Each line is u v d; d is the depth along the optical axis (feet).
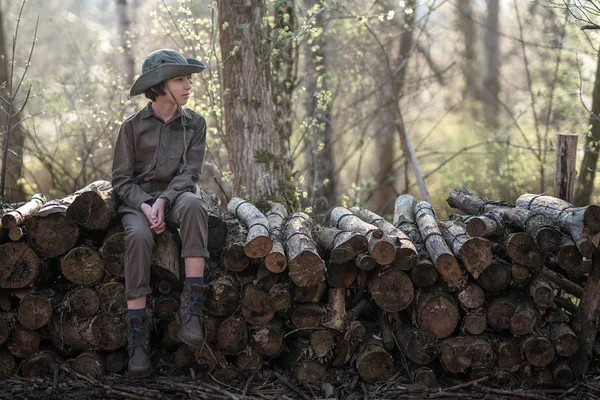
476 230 11.59
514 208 12.64
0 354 12.05
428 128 38.93
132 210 11.60
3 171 14.55
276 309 11.84
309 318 12.07
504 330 12.36
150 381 11.93
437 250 11.56
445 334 11.97
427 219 12.64
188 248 11.20
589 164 20.33
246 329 12.02
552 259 13.01
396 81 26.76
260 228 11.70
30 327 11.77
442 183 30.42
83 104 24.08
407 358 12.39
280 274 12.01
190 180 11.77
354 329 12.07
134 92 11.75
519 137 31.24
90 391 11.59
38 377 11.96
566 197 14.17
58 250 11.60
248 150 17.19
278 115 18.72
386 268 11.81
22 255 11.58
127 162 11.85
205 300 11.80
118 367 12.13
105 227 11.49
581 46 23.34
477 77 41.01
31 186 23.53
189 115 12.16
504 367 12.07
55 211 11.46
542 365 11.96
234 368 12.21
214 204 13.53
